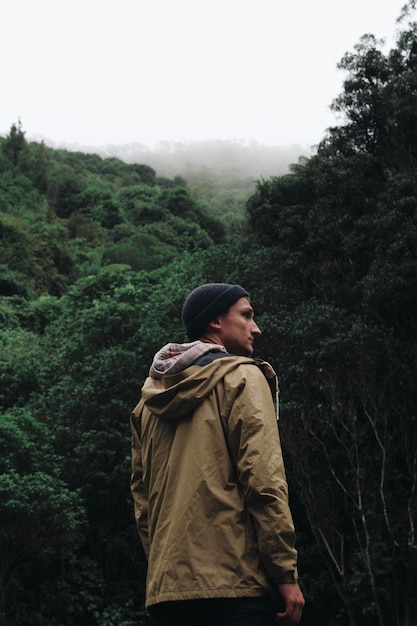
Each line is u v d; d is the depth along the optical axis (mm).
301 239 14820
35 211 53531
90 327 14453
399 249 11609
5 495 9617
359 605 10719
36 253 38250
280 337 11469
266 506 1306
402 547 10945
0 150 64125
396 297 11469
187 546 1328
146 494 1645
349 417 11297
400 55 14398
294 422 11125
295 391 11086
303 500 11109
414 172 12836
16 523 9773
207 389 1428
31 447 10680
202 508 1349
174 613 1357
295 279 14266
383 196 13227
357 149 14930
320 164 14922
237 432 1377
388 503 11430
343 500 11797
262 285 13703
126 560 12039
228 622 1287
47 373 14766
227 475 1377
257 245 15914
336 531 11047
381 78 14484
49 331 19250
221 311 1645
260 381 1438
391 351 11516
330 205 13773
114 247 42219
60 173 67000
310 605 11680
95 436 11672
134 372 12492
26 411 11688
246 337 1653
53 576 11117
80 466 11500
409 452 11977
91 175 83750
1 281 31000
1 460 10234
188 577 1307
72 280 39000
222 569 1303
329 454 11812
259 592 1297
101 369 12562
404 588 10922
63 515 10094
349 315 12719
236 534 1327
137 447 1673
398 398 11891
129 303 15781
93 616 11250
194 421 1429
